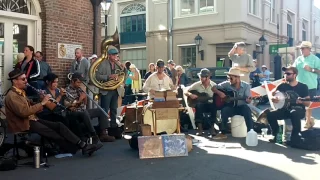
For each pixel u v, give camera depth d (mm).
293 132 6383
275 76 19359
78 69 8406
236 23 18438
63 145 5594
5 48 8172
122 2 22406
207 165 5164
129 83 11484
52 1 8711
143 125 6215
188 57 20266
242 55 8469
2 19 8070
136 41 22188
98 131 7016
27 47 7203
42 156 5363
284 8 23812
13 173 4812
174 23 20453
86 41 9672
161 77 7504
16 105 5000
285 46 18984
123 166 5145
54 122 5449
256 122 7684
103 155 5820
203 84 7695
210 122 7566
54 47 8797
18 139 6449
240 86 7320
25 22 8477
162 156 5648
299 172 4820
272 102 6887
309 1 29422
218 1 19000
